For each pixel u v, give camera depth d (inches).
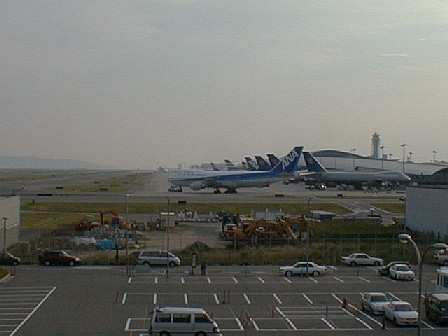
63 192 7091.5
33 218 4537.4
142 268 2603.3
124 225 3791.8
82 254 3031.5
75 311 1845.5
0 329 1620.3
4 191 6953.7
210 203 5605.3
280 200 6018.7
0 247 2982.3
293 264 2773.1
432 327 1726.1
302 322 1755.7
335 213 5093.5
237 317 1804.9
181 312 1560.0
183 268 2716.5
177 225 4229.8
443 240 3437.5
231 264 2822.3
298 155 7096.5
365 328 1697.8
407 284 2386.8
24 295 2082.9
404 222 4156.0
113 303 1964.8
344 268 2792.8
